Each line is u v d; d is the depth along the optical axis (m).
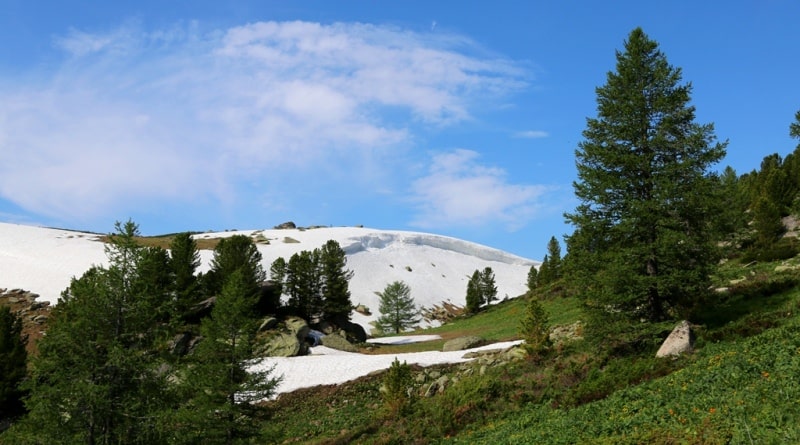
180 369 24.02
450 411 25.12
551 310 51.31
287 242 126.50
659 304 24.31
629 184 24.70
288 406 33.44
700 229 24.12
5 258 71.75
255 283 51.38
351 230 158.38
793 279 26.77
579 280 24.95
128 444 18.48
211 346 25.47
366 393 34.66
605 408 15.93
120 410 18.27
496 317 63.72
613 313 24.11
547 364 28.28
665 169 23.91
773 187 49.53
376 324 95.25
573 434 14.27
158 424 18.98
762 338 17.05
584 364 24.86
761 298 25.56
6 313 34.28
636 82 26.20
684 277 22.72
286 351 44.84
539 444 14.63
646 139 24.88
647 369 19.14
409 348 50.94
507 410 23.38
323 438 28.11
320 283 57.69
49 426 17.58
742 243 42.66
